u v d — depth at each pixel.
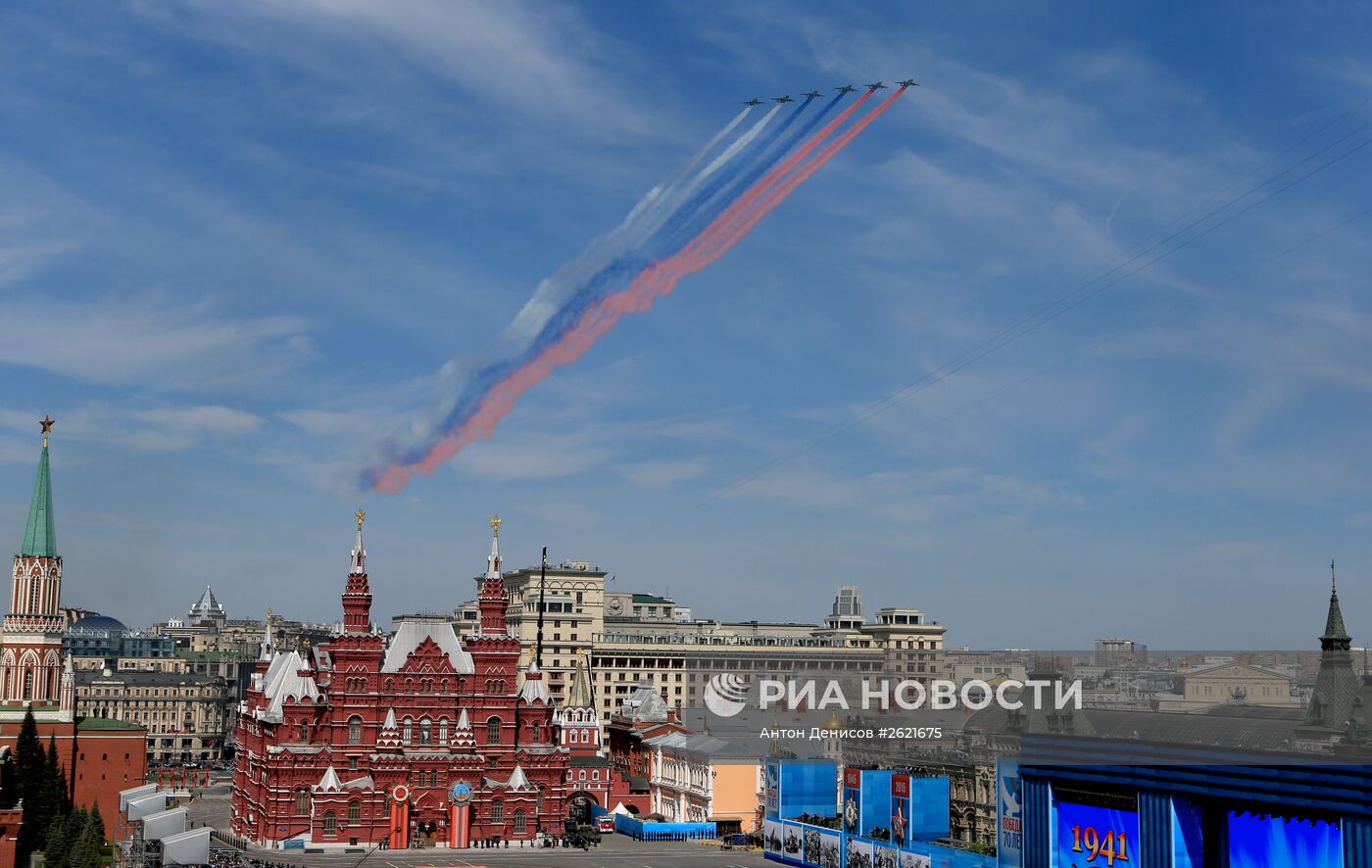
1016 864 163.50
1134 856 145.88
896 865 187.38
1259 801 132.75
